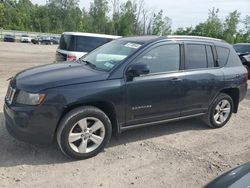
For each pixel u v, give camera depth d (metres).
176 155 5.18
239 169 3.11
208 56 6.21
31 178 4.18
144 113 5.27
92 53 6.05
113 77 4.88
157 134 6.04
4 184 3.99
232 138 6.16
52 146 5.10
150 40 5.50
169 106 5.56
